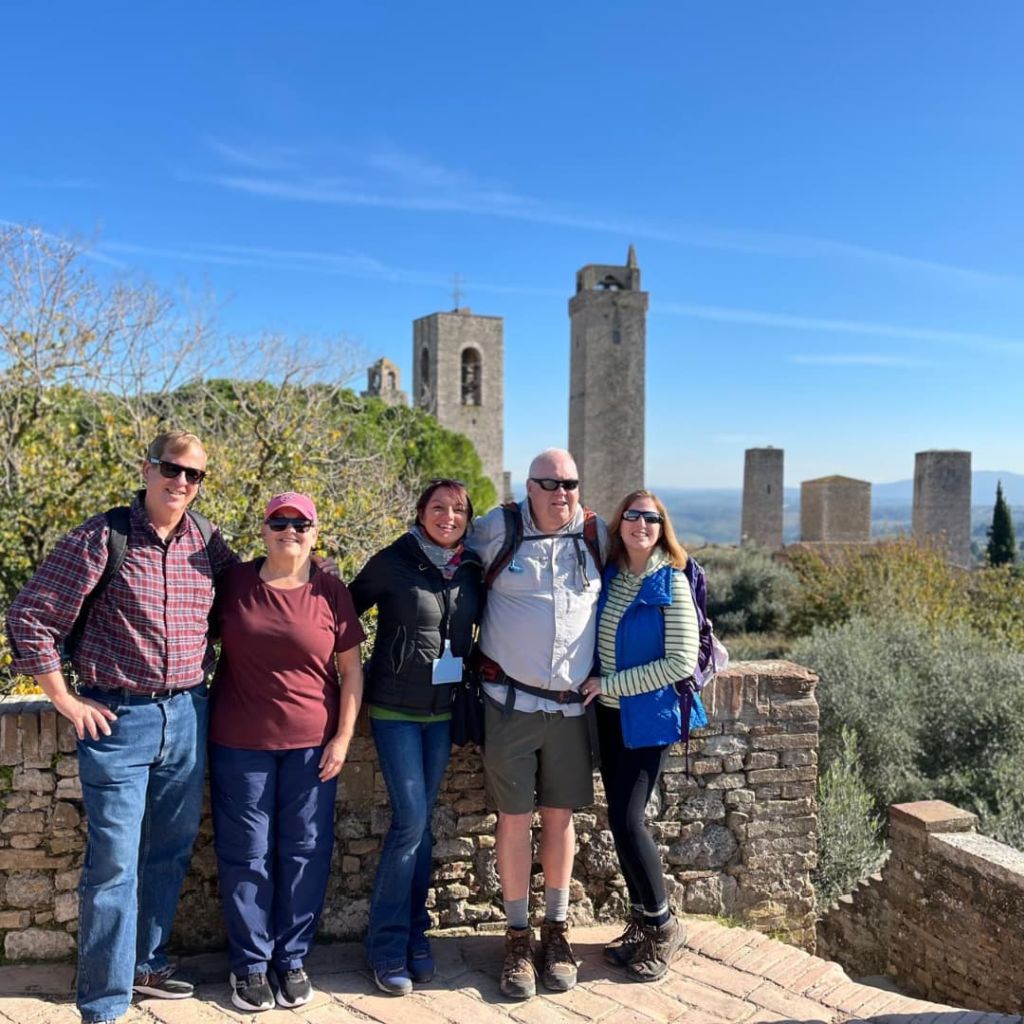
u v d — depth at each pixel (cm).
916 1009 318
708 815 396
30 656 268
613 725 339
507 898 323
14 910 328
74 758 328
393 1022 295
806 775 405
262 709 299
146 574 282
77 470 748
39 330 731
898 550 1714
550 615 317
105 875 280
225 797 302
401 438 1482
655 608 329
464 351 4669
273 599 299
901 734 923
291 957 305
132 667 280
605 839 387
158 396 834
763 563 2202
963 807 847
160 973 305
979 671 1007
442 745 326
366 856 361
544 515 325
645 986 328
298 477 764
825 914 570
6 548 702
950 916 446
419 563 315
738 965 346
